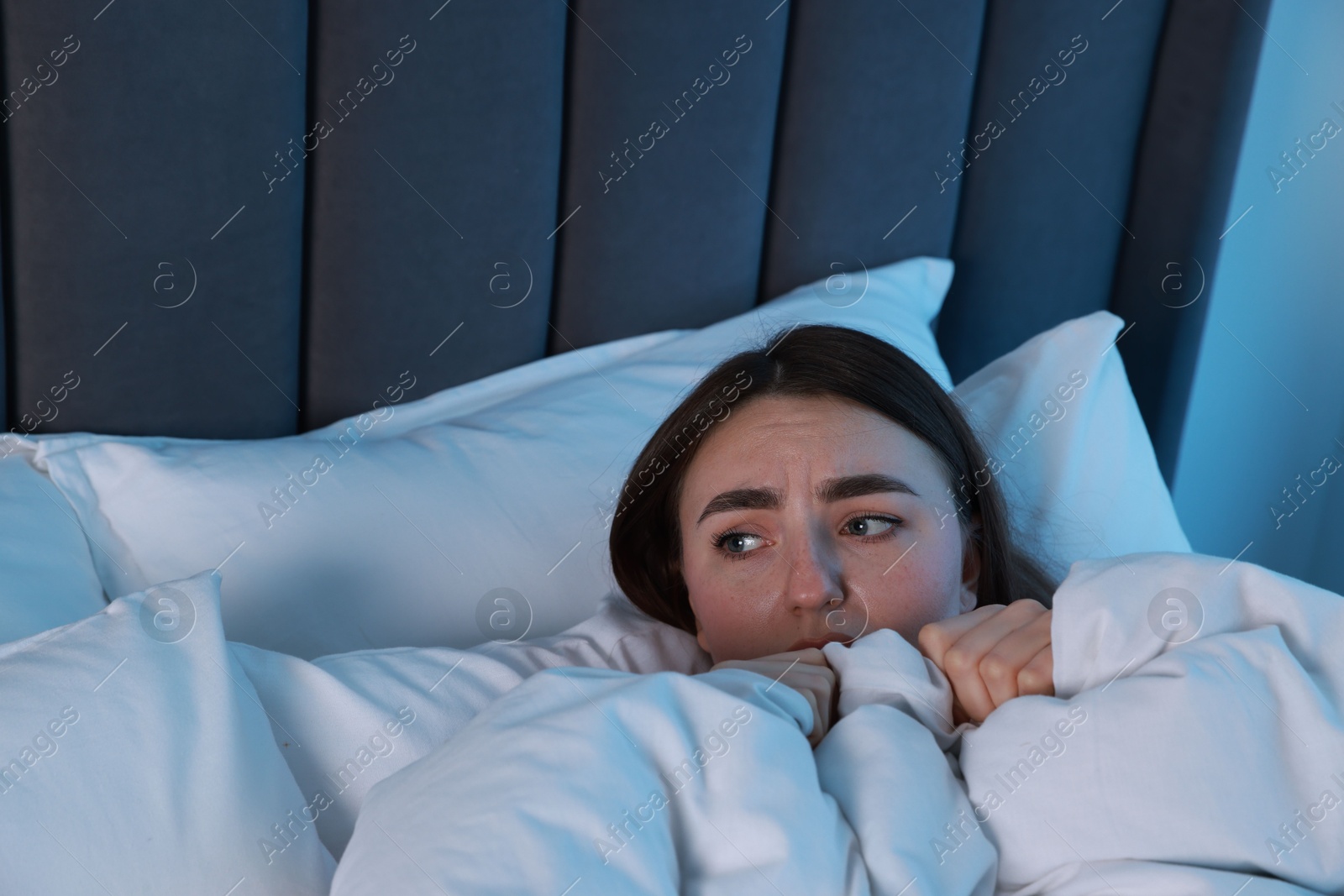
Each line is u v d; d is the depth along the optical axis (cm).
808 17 153
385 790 68
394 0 126
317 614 108
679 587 120
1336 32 189
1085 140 172
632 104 144
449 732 88
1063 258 178
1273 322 204
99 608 102
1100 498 143
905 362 109
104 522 108
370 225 132
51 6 109
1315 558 220
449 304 140
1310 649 81
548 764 65
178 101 117
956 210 172
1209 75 167
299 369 137
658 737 69
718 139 150
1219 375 207
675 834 68
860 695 87
